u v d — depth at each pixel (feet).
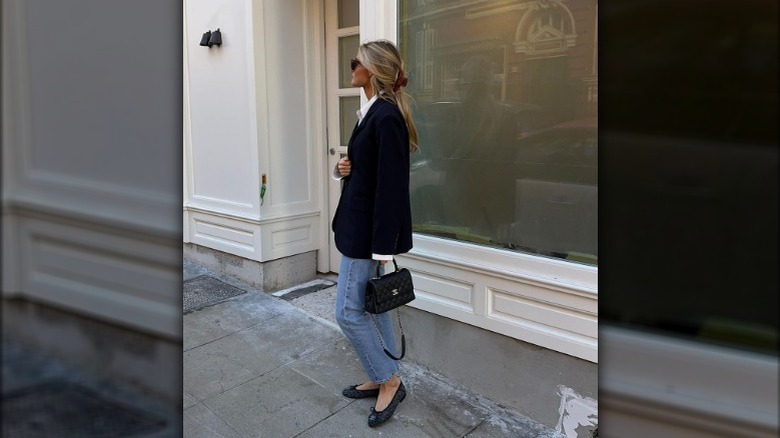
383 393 7.54
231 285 12.42
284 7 11.52
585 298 6.74
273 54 11.46
